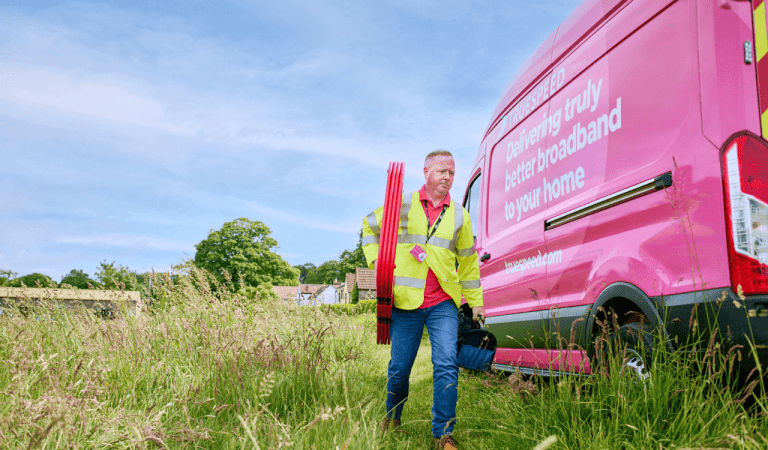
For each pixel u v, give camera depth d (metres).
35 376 2.44
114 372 3.01
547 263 3.53
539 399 2.64
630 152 2.72
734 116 2.15
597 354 2.65
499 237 4.47
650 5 2.69
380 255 2.75
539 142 3.80
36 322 4.02
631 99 2.75
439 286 2.88
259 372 3.21
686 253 2.26
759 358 1.96
